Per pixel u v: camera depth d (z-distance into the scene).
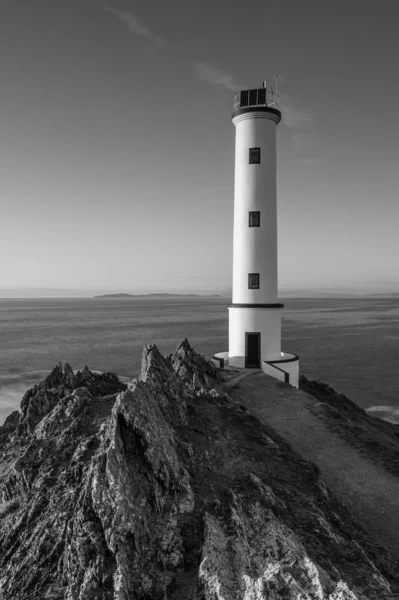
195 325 169.00
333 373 72.50
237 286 40.12
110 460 15.77
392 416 48.50
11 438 28.48
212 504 16.12
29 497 18.38
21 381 65.81
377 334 136.12
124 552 13.85
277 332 39.72
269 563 13.37
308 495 18.19
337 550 14.76
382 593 13.02
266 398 31.84
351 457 23.83
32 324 181.00
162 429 18.56
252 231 39.44
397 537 17.95
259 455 20.72
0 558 16.27
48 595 13.70
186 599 12.75
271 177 39.78
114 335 131.88
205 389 30.83
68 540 14.79
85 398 24.45
